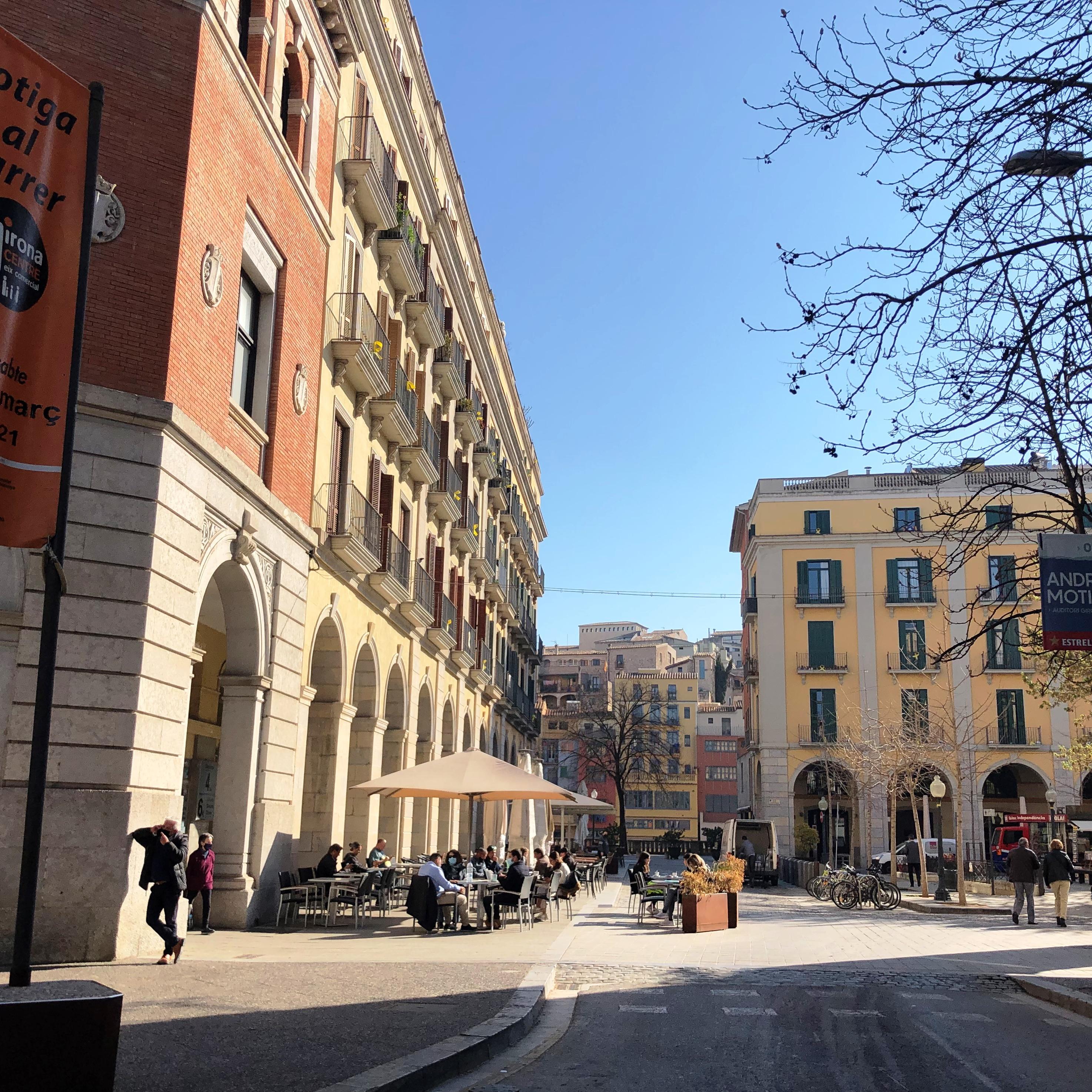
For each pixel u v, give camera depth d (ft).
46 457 20.49
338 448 72.43
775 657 168.96
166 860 38.65
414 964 40.81
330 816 68.28
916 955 50.75
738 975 42.75
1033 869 71.61
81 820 39.01
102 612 40.78
